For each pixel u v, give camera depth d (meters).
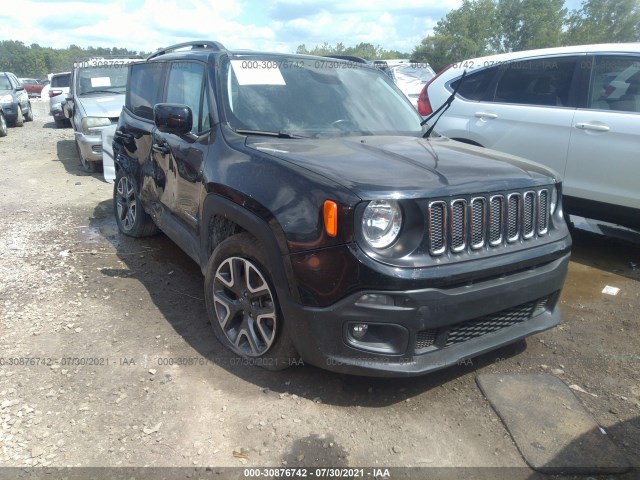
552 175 3.16
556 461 2.49
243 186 2.94
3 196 7.47
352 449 2.55
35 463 2.44
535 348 3.52
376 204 2.46
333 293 2.53
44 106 27.16
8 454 2.49
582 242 5.69
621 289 4.49
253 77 3.78
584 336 3.69
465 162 3.04
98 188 8.09
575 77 5.08
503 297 2.77
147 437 2.61
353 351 2.59
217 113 3.54
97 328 3.67
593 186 4.89
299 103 3.76
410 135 3.91
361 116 3.91
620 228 6.14
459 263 2.62
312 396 2.92
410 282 2.46
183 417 2.75
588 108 4.94
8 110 16.12
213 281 3.32
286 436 2.63
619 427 2.74
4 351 3.35
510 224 2.87
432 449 2.56
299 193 2.65
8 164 10.10
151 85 4.99
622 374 3.23
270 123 3.55
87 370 3.15
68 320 3.77
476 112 5.76
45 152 11.65
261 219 2.80
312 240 2.55
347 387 3.01
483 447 2.58
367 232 2.47
